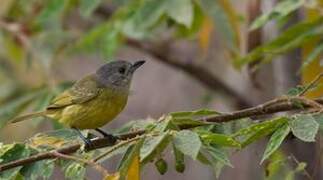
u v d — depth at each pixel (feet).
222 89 52.60
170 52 53.72
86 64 62.80
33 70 51.85
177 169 26.25
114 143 29.09
